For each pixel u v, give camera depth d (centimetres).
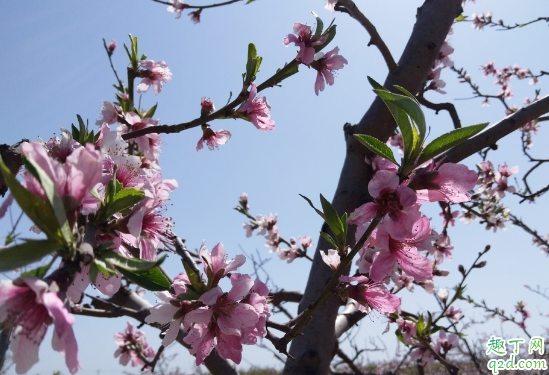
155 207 18
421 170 17
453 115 48
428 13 41
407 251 18
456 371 39
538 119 46
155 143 33
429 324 41
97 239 14
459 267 48
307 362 30
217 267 19
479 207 66
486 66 105
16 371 10
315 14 28
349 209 34
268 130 27
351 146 36
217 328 19
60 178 12
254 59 27
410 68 39
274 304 45
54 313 10
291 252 60
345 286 20
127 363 54
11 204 13
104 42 37
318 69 31
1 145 18
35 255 10
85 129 20
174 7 51
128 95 35
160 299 18
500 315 75
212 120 27
